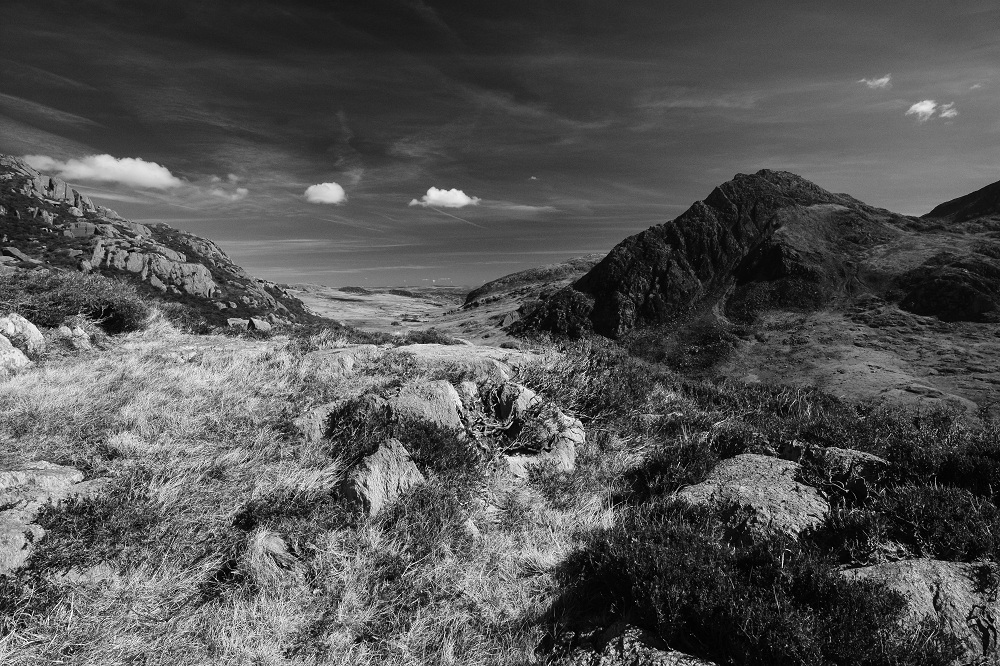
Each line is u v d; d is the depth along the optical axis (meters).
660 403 8.67
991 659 3.16
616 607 3.79
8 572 3.29
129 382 7.12
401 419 5.82
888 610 3.33
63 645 2.93
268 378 7.81
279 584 3.73
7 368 7.52
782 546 4.04
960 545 3.98
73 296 11.20
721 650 3.28
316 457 5.26
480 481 5.34
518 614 3.83
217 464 4.91
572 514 5.15
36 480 4.23
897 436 6.62
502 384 6.84
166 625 3.26
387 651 3.38
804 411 8.53
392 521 4.53
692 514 4.82
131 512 3.96
